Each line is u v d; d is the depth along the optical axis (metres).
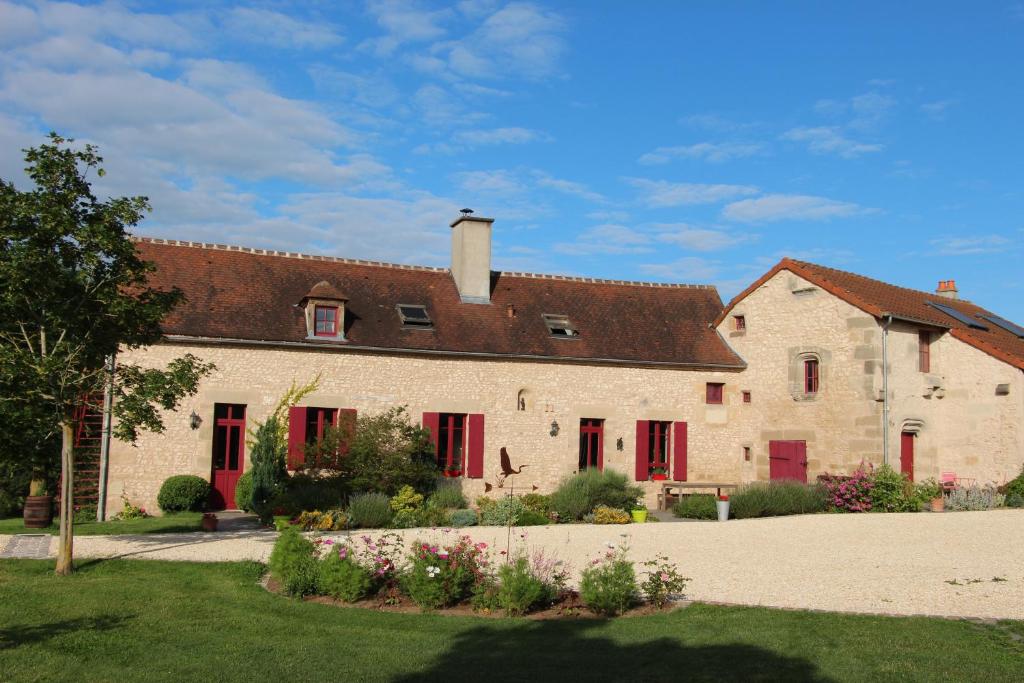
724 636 8.21
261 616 8.85
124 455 17.44
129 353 17.55
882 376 19.11
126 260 10.94
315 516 15.05
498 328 21.12
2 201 10.03
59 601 9.15
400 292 21.20
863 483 18.12
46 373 10.26
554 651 7.75
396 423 18.00
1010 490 18.56
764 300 21.89
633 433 21.34
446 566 9.62
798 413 20.72
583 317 22.39
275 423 17.91
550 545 13.53
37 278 10.20
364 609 9.34
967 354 20.08
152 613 8.83
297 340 18.73
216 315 18.59
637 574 11.24
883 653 7.60
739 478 21.97
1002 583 10.51
